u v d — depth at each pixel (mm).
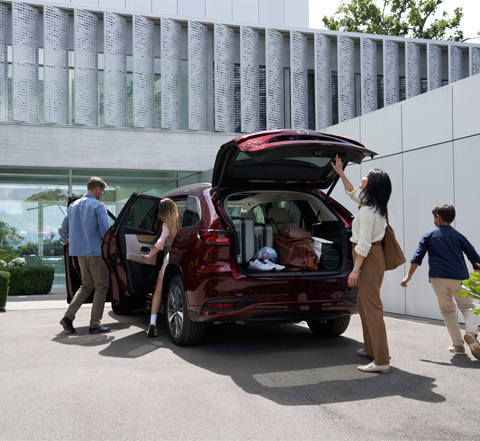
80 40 14586
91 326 6363
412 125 8172
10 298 11414
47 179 14484
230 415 3346
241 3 18047
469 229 7160
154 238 6594
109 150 14727
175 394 3787
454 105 7383
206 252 5020
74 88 14523
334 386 3994
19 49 14016
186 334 5367
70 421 3236
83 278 6441
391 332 6426
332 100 17312
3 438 2963
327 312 5203
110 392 3838
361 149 4984
